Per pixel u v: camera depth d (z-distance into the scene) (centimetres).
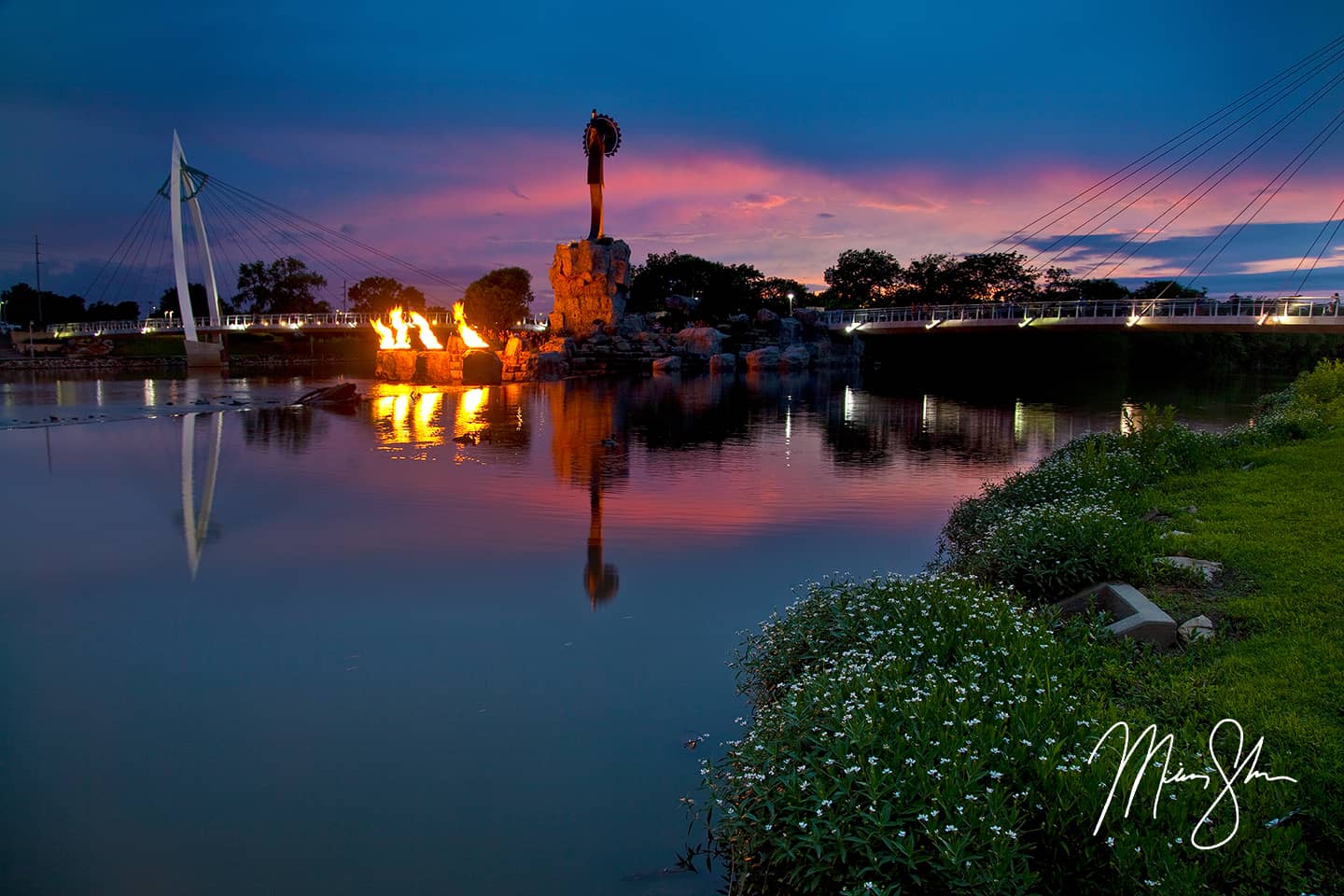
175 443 3081
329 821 702
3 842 671
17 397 5162
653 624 1159
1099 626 898
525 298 12394
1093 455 1733
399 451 2892
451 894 609
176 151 9400
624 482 2308
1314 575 956
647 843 672
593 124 9388
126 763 793
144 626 1159
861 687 693
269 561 1491
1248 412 4338
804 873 543
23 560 1497
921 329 8694
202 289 15712
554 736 841
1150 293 9925
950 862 493
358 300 15825
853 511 1911
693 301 10656
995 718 637
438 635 1123
